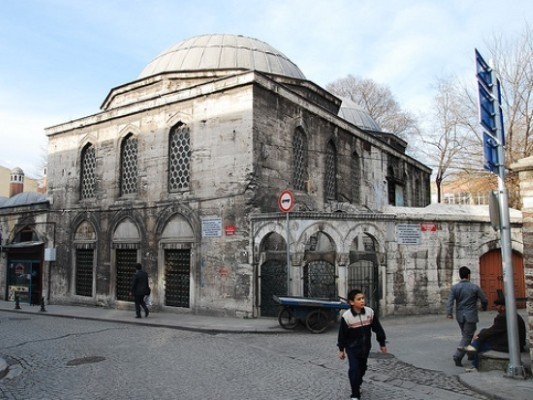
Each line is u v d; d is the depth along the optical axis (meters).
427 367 8.63
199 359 9.39
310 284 14.60
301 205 17.84
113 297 19.19
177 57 22.59
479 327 13.09
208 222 16.31
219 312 15.66
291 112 17.78
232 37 23.72
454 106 29.45
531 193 7.76
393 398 6.89
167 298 17.48
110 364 9.20
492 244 16.77
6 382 8.20
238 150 15.84
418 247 15.75
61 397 7.19
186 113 17.47
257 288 14.99
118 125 19.95
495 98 8.24
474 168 27.67
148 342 11.45
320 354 9.77
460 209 18.56
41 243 22.16
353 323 6.74
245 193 15.46
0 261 24.02
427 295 15.66
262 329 12.69
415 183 31.62
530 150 24.70
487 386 7.17
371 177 24.48
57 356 10.12
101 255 19.88
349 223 14.70
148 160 18.53
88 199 21.00
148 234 18.12
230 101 16.30
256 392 7.15
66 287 21.11
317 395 6.99
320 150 19.67
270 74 20.69
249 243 15.16
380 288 15.05
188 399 6.88
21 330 13.84
